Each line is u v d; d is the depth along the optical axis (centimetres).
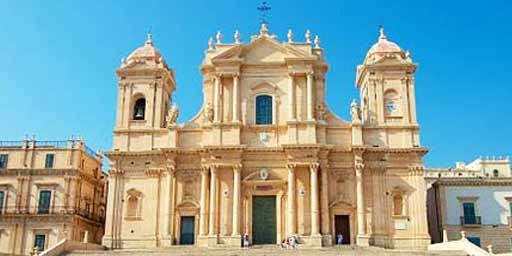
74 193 5909
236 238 4850
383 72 5344
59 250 4094
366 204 4994
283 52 5356
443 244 4488
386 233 4916
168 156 5131
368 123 5203
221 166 5022
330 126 5191
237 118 5162
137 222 5059
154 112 5338
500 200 5688
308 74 5234
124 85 5434
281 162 5106
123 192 5144
